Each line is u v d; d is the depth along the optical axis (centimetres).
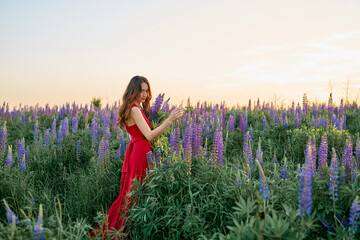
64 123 834
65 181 620
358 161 461
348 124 986
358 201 297
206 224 395
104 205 534
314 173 394
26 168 619
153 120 538
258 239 272
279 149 769
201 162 481
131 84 482
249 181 419
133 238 423
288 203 361
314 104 1292
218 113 1262
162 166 444
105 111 1220
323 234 343
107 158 598
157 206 416
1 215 440
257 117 1125
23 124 1205
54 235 342
